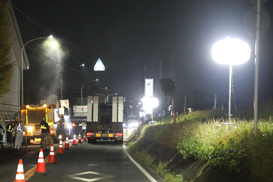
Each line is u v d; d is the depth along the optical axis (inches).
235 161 300.5
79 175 470.9
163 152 602.5
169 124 797.9
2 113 1339.8
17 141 861.2
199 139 451.2
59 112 1314.0
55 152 812.0
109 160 659.4
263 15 355.3
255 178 268.1
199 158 397.4
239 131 383.9
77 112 2028.8
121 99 1174.3
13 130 884.6
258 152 279.3
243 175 282.2
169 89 706.2
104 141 1350.9
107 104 1231.5
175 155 510.0
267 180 256.7
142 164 601.3
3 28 836.0
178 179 402.6
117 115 1168.2
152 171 515.5
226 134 393.1
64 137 1352.1
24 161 630.5
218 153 348.2
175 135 591.2
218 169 327.3
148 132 941.8
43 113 1113.4
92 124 1173.1
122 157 721.6
